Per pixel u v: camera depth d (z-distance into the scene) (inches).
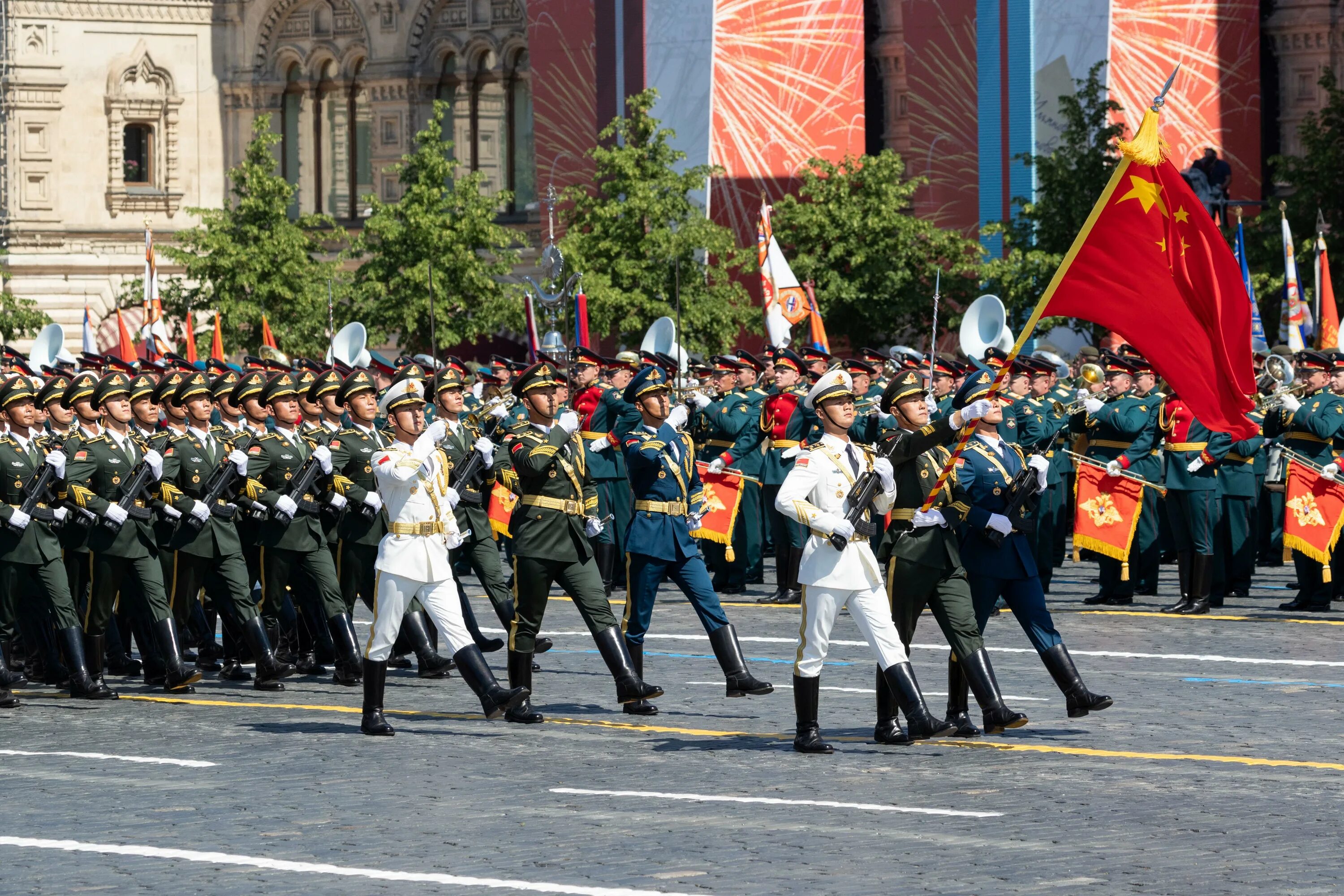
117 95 6510.8
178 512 1683.1
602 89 5167.3
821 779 1241.4
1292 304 3356.3
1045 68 4530.0
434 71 6353.3
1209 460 2079.2
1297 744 1348.4
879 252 4421.8
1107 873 987.3
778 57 4931.1
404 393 1424.7
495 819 1138.0
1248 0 4638.3
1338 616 2074.3
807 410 2219.5
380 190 6432.1
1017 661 1756.9
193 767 1328.7
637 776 1263.5
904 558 1344.7
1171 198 1393.9
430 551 1433.3
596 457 2342.5
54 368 2610.7
